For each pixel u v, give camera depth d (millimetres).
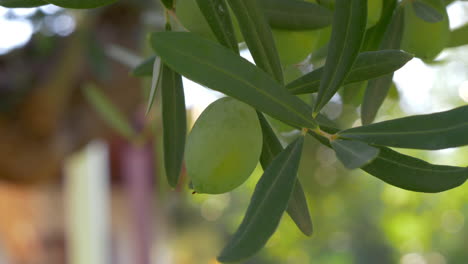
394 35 310
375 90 311
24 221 1435
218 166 266
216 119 268
